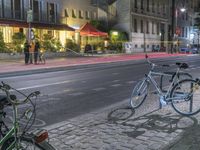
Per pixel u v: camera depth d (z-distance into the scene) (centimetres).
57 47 4297
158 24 6612
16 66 2669
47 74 2111
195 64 2845
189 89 903
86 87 1463
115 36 5322
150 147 650
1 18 3897
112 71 2242
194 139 675
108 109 986
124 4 5662
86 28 4650
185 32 7700
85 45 4803
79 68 2552
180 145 645
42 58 3138
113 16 5728
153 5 6412
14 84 1606
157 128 774
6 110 817
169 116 880
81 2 5172
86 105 1065
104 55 4462
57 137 721
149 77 984
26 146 441
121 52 5194
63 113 952
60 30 4512
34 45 2922
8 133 451
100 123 828
